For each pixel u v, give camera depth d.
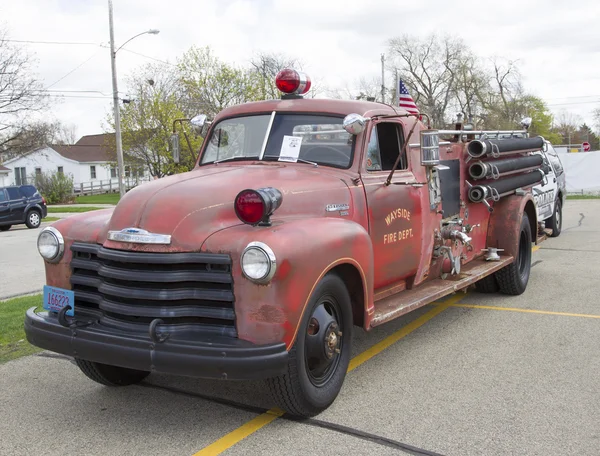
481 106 57.75
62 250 4.05
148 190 3.91
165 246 3.52
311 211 4.07
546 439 3.58
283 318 3.46
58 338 3.72
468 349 5.32
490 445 3.52
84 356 3.64
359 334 5.86
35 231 19.73
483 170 6.24
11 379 4.79
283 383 3.62
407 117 5.31
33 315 3.98
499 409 4.01
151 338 3.37
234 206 3.60
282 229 3.58
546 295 7.33
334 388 4.02
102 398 4.38
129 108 34.69
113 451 3.55
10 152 34.69
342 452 3.47
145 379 4.76
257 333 3.44
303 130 4.80
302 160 4.70
